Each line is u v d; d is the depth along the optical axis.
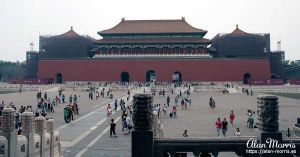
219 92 102.81
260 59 125.69
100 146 31.72
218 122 36.69
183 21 145.38
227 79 125.62
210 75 125.94
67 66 129.62
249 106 66.56
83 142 33.56
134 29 139.88
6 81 154.62
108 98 82.31
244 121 47.97
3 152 18.20
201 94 96.25
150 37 137.62
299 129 32.69
